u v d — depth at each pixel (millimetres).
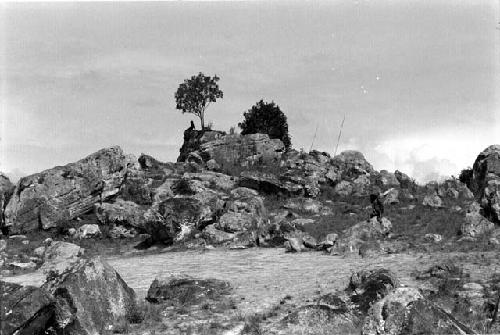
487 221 36469
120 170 55750
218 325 19875
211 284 25141
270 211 51406
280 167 66250
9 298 16344
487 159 51469
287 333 18391
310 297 23406
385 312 14938
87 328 19031
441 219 41625
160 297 23797
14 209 48969
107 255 41531
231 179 60375
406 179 60781
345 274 27625
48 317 17172
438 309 14805
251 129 83500
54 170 52156
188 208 44219
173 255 39000
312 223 45375
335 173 61719
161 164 66500
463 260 28891
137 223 47281
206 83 88062
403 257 31188
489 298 20969
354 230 37094
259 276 28781
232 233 42562
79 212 51844
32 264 35938
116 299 20797
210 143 70562
